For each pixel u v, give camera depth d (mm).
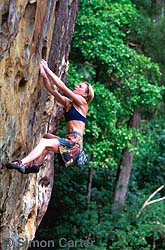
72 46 13422
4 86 5172
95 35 13148
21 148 6230
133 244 14516
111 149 13719
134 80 13570
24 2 4996
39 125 7266
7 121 5441
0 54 4840
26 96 5957
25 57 5516
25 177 7172
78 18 13164
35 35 5676
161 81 14516
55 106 9148
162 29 14094
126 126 15328
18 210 7574
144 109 14672
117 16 13711
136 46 14734
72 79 12742
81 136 5969
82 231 14656
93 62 13820
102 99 13141
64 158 5730
